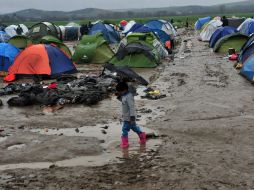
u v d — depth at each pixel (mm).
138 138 11172
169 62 27500
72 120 13164
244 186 7906
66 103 15414
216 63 26234
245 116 13234
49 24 42656
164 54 29797
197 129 11852
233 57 27406
